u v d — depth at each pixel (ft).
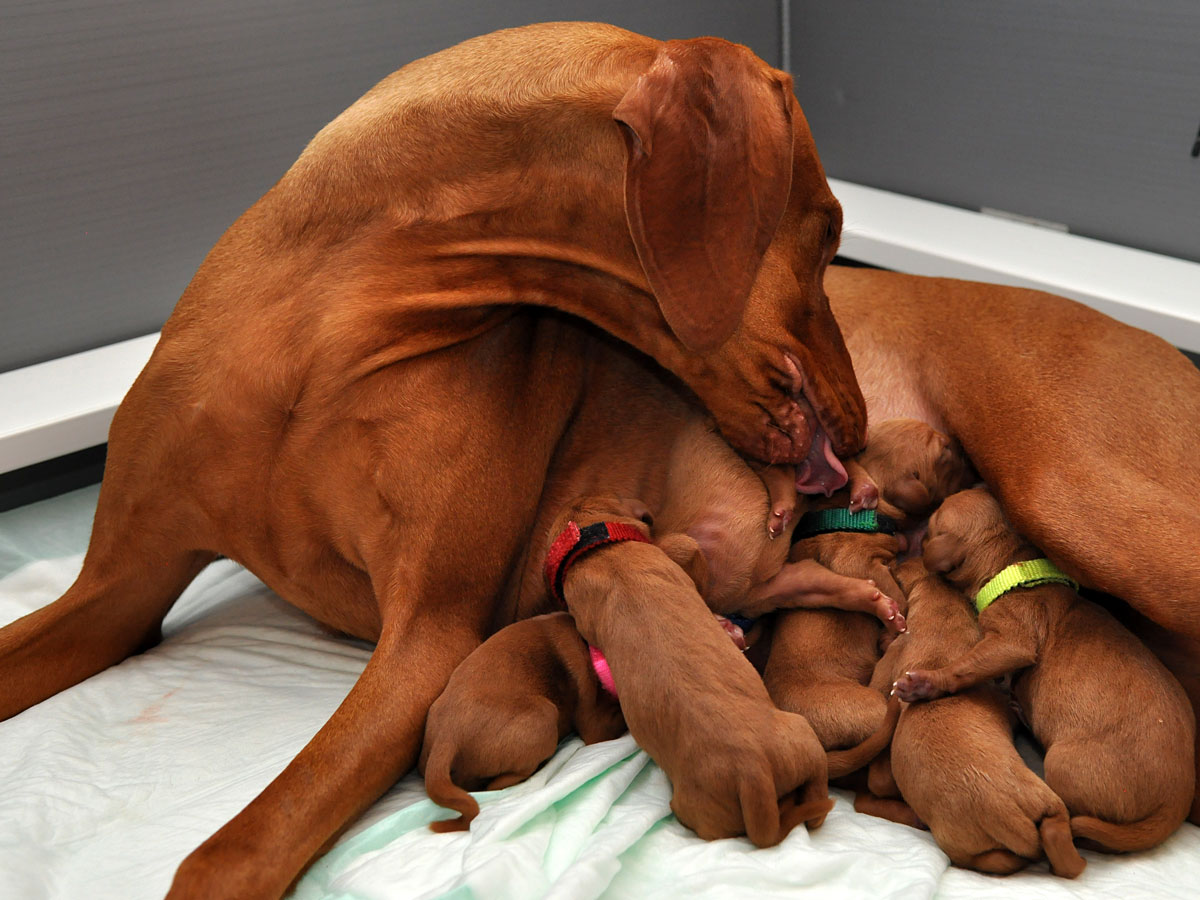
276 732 2.47
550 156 2.33
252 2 3.90
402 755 2.31
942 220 4.47
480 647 2.39
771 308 2.44
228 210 4.09
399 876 2.01
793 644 2.62
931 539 2.60
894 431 2.78
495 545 2.50
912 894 1.94
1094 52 4.03
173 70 3.85
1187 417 2.63
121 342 4.01
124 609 2.74
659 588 2.31
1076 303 2.90
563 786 2.18
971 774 2.10
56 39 3.65
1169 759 2.14
